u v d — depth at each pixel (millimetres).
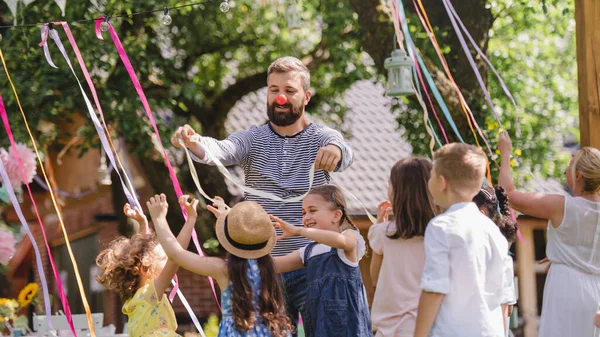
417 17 7656
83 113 8523
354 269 3826
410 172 3650
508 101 9586
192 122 9727
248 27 9945
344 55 9055
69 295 13742
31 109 8297
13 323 7309
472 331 3146
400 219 3641
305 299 3947
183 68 9648
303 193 4051
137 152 8703
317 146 4074
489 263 3260
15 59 8086
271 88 4070
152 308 3809
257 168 4086
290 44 10148
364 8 7711
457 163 3256
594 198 4137
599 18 4691
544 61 10469
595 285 4066
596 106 4680
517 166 9352
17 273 13602
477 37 7734
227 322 3592
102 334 7078
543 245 12406
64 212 13562
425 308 3146
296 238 4012
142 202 11453
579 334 4051
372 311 3760
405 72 6336
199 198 9539
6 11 7973
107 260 3996
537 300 12266
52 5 8031
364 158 12250
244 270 3602
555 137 10422
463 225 3205
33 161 5348
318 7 9289
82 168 13531
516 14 9578
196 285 13062
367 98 13484
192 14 9328
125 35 8641
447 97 7578
